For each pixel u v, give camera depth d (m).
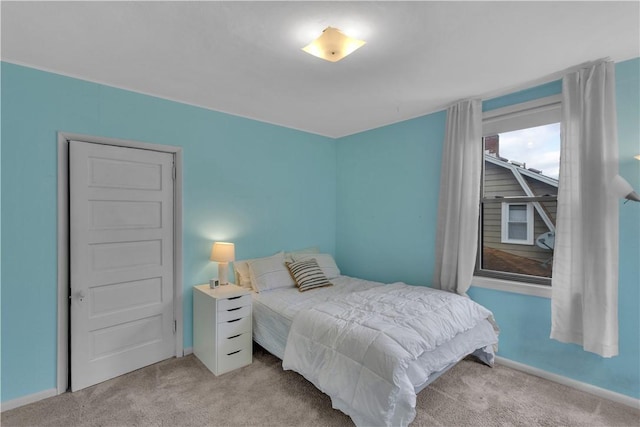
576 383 2.38
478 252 3.01
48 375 2.30
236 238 3.38
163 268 2.88
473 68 2.29
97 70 2.33
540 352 2.57
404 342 1.86
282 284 3.30
